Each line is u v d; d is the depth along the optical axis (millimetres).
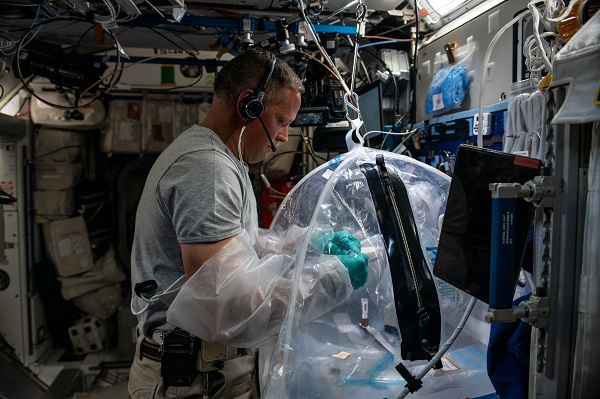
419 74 2227
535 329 783
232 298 914
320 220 1090
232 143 1168
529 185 740
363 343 1055
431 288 1008
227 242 958
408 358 969
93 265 3379
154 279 1075
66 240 3268
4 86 2906
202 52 3197
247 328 935
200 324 928
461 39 1875
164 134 3365
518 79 1503
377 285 1074
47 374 3061
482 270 834
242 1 1798
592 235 692
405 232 1046
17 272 3084
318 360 1018
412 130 2162
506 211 733
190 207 952
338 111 2064
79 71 2283
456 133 1849
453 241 909
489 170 836
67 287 3289
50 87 3125
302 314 957
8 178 3045
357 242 1106
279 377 921
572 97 671
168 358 1060
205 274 919
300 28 1865
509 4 1562
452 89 1860
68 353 3357
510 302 747
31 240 3184
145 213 1097
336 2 1819
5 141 3029
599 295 692
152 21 1920
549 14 957
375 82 2191
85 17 1632
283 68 1155
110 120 3305
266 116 1154
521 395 855
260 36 2291
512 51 1543
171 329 1089
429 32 2211
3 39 2186
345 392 977
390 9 2129
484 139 1674
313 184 1332
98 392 2861
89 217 3426
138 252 1128
